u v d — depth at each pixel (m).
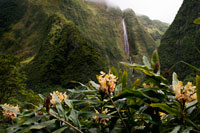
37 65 118.69
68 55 118.62
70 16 181.38
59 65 112.38
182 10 133.12
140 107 1.56
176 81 1.61
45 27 160.38
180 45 114.81
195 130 1.12
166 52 123.50
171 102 1.47
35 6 186.00
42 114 1.46
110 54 171.75
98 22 195.50
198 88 1.25
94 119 1.81
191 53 98.00
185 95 1.32
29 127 1.25
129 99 1.61
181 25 127.50
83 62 108.06
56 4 185.25
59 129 1.24
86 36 172.00
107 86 1.55
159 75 1.61
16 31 168.25
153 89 1.52
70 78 101.00
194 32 110.19
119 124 1.56
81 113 1.39
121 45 188.62
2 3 194.12
